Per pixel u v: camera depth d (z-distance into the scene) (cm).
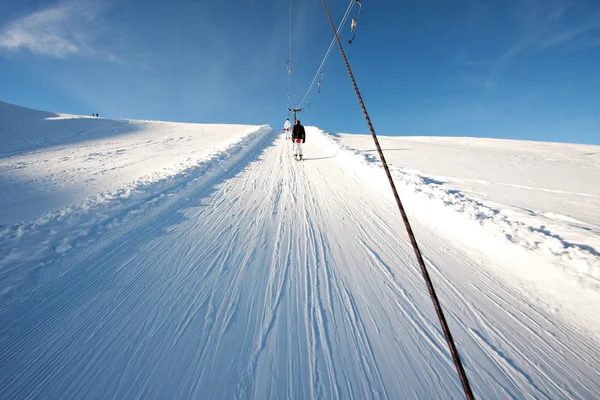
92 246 321
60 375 166
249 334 201
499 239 324
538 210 446
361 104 275
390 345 196
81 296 238
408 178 601
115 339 193
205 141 1605
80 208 415
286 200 522
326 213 461
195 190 571
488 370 180
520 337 209
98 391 157
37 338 192
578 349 199
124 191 509
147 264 292
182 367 173
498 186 608
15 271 261
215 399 154
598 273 242
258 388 161
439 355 190
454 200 454
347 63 311
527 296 256
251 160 940
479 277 288
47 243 314
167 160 990
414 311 234
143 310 223
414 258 326
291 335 201
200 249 330
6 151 1265
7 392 155
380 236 382
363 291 259
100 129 2020
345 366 178
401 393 162
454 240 370
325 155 1048
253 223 413
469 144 1727
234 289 254
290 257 317
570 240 318
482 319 227
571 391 169
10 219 417
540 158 1086
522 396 164
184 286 257
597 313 222
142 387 160
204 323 210
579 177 718
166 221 410
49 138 1625
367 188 610
